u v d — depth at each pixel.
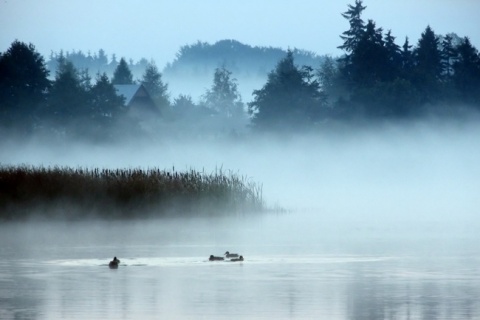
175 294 48.03
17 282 52.31
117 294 48.19
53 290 49.38
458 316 42.06
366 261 61.91
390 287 50.31
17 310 43.84
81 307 44.50
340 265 59.78
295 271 56.88
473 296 47.28
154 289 49.72
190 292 48.62
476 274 55.28
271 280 52.88
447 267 58.53
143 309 44.06
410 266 59.19
